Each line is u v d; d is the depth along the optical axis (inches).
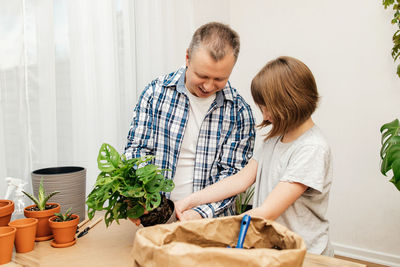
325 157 39.6
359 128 95.7
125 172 32.3
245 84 113.0
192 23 92.5
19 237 32.7
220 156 51.1
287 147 42.3
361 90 94.5
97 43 60.9
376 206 95.0
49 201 38.9
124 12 67.7
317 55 99.7
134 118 49.4
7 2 45.8
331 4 96.0
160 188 31.9
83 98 58.2
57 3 54.5
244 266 18.8
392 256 93.0
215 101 49.5
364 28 92.4
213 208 42.8
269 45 107.2
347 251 99.3
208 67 39.5
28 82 49.9
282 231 24.9
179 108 49.6
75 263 30.8
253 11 108.7
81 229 39.3
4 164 45.0
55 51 54.7
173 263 19.1
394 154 55.7
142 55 74.7
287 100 38.9
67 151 56.9
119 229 39.5
